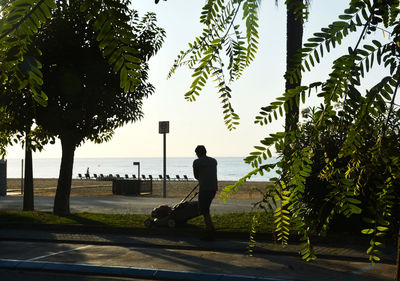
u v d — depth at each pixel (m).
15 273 8.62
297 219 0.81
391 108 0.65
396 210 0.76
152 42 8.15
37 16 0.55
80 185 44.56
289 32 7.46
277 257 9.19
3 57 0.56
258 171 0.70
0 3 0.55
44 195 30.02
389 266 8.23
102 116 12.50
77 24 6.98
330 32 0.65
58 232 12.63
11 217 14.28
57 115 11.19
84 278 8.28
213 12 0.75
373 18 0.64
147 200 24.38
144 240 11.19
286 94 0.65
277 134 0.68
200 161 10.91
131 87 0.54
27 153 18.09
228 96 0.77
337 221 10.11
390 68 0.64
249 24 0.76
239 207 18.80
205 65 0.78
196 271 8.17
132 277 8.29
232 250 9.97
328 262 8.68
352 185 0.76
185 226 12.49
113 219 13.98
